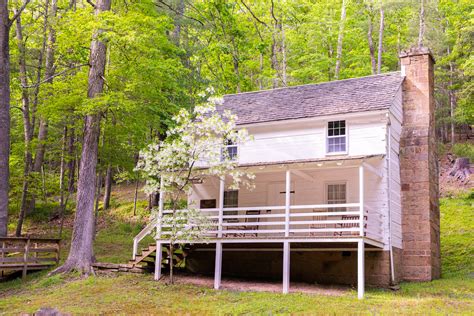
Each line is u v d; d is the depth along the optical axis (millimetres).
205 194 23281
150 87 22812
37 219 30844
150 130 28391
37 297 17344
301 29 36688
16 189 27766
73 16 20547
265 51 36594
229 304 15016
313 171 21000
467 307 14000
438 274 20719
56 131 30844
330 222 17203
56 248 22156
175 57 28375
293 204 21266
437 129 42969
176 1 30406
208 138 17797
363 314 13023
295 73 35156
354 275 19188
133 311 14438
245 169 19266
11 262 20359
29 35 29203
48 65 29203
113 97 20469
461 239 24250
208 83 30188
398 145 21000
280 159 21641
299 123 21547
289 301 15148
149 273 20359
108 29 20484
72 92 23062
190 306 14875
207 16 31641
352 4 37188
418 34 37844
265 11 36469
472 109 34156
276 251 20891
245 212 22125
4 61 21750
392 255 18859
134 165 26688
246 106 24125
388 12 36594
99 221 30734
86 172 20922
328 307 14234
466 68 31719
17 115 34281
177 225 18125
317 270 19906
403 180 20766
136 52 22297
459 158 33250
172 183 18719
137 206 32719
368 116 20109
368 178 19672
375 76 22453
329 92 22516
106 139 24938
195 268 22406
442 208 28125
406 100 21578
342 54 38531
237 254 21641
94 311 14594
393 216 19578
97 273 20062
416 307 14062
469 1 39375
